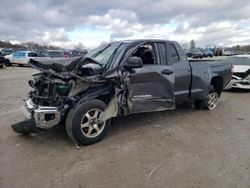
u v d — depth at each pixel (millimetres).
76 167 3531
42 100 4156
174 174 3352
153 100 4898
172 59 5398
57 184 3125
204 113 6410
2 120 5531
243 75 9617
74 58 4066
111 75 4266
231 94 9453
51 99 4082
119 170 3451
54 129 4980
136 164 3621
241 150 4121
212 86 6617
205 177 3273
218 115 6246
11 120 5535
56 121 3998
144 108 4797
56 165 3582
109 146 4234
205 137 4688
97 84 4309
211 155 3922
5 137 4582
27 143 4332
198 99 6238
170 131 4969
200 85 6070
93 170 3451
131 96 4574
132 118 5777
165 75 5016
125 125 5305
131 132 4898
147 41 5020
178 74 5453
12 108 6590
